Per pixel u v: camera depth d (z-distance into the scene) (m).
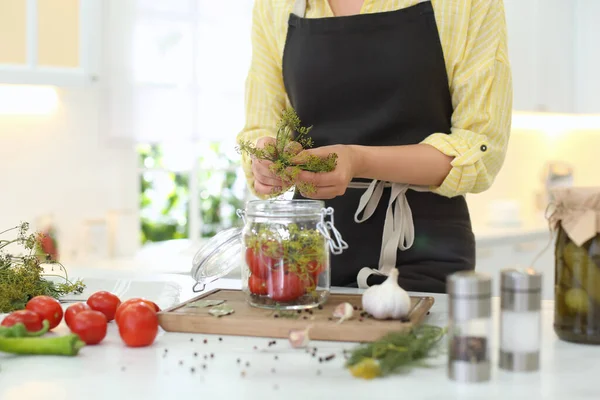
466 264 1.55
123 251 3.43
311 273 1.15
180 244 3.76
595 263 1.01
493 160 1.49
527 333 0.90
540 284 0.90
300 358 0.97
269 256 1.14
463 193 1.50
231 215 3.87
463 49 1.50
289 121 1.27
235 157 3.83
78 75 3.02
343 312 1.08
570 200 1.02
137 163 3.47
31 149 3.18
